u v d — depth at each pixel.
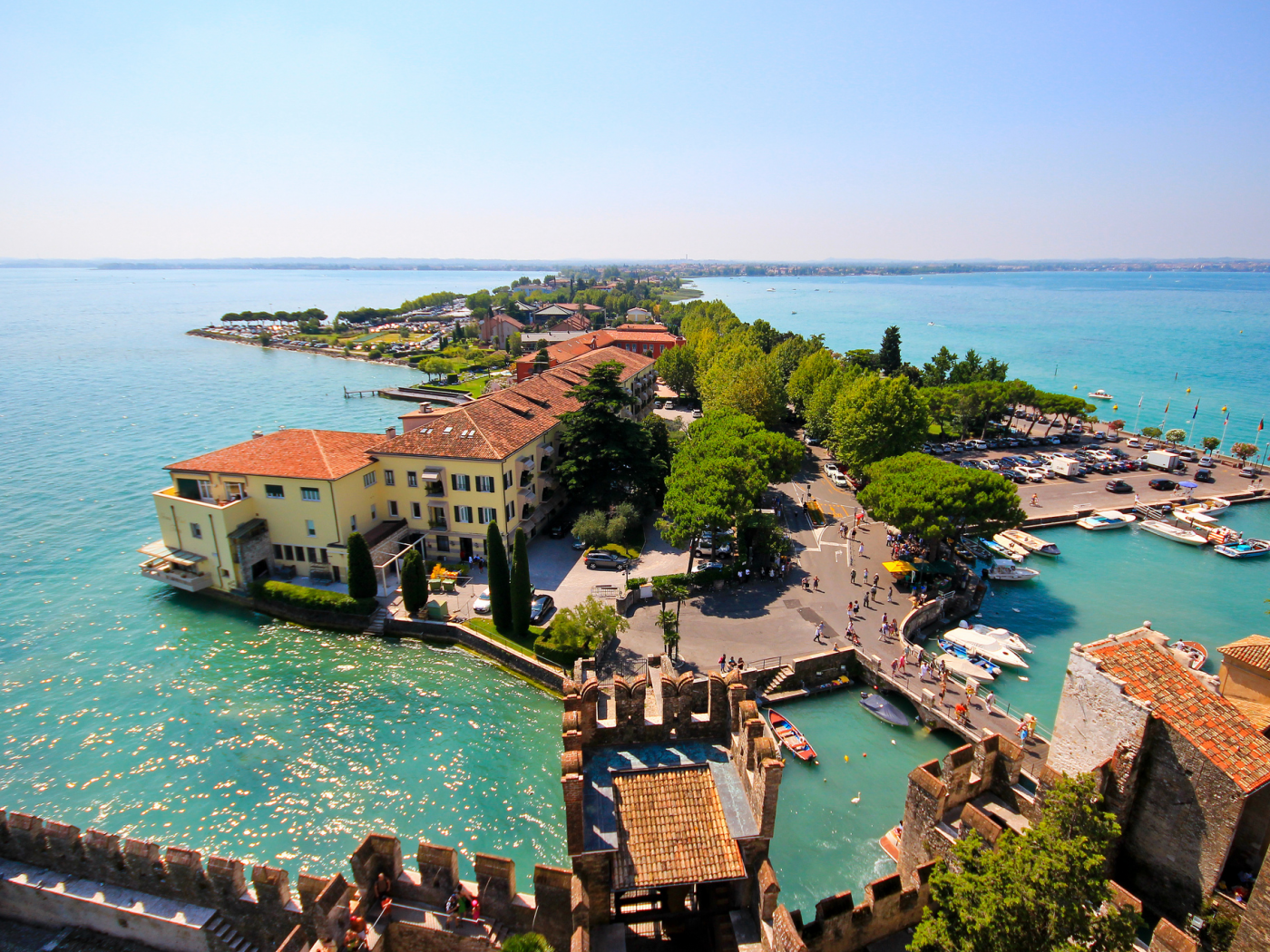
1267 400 191.50
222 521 72.94
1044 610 75.25
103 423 154.25
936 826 33.75
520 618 65.25
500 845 44.47
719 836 24.25
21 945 35.47
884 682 60.28
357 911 28.11
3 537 93.12
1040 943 22.33
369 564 70.00
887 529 92.19
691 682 27.39
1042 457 127.69
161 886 34.97
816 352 160.38
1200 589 80.50
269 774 50.53
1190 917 30.92
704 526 71.88
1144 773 32.69
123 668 63.34
